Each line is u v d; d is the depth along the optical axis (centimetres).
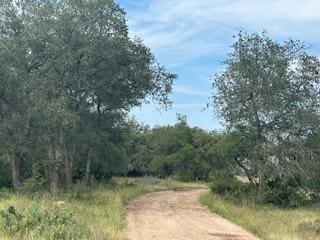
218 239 1766
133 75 3447
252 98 3444
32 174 3550
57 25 3192
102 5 3219
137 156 8488
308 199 3516
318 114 3453
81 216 1948
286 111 3438
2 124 3266
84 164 4675
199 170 8138
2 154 3428
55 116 2977
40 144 3347
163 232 1891
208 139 8075
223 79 3516
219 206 2970
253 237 1847
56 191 3167
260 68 3384
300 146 3391
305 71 3447
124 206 3033
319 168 3441
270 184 3572
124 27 3325
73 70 3262
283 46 3425
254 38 3422
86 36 3238
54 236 1355
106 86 3516
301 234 1866
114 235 1562
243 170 3772
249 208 3041
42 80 3128
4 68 3172
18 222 1441
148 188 5184
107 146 4431
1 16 3359
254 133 3494
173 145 8250
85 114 3784
